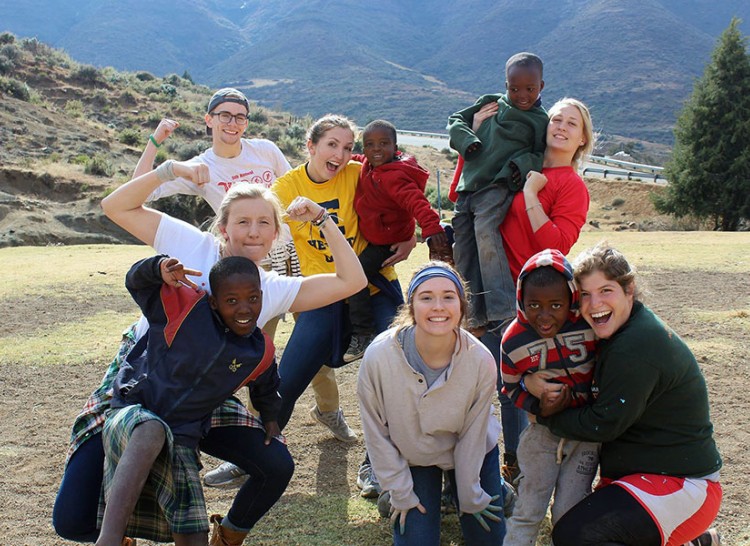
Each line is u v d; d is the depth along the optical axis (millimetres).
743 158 39688
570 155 4531
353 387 7172
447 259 4715
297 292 3838
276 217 3801
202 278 3686
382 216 4797
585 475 3678
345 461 5414
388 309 4922
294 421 6207
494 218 4500
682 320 9539
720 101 40531
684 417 3377
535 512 3744
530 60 4480
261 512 3697
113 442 3129
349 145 4836
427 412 3709
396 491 3738
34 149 46844
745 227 42188
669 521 3312
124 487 2934
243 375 3396
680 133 42406
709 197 41594
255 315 3365
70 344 8594
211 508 4605
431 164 66188
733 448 5453
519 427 4672
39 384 7137
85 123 55750
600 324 3412
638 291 3488
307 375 4715
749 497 4703
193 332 3299
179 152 53219
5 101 52531
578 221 4469
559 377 3598
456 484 3869
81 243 35406
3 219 35531
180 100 74562
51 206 38062
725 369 7328
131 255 17031
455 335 3719
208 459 5441
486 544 3861
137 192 3756
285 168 5562
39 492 4871
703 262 14797
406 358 3717
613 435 3395
